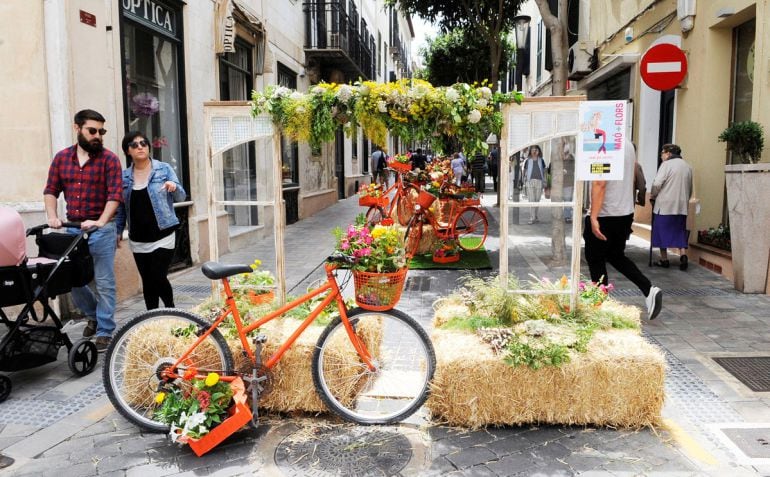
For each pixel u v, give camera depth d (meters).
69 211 4.86
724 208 8.41
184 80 8.56
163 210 4.86
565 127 3.99
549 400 3.51
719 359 4.61
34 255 5.64
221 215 9.37
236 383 3.47
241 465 3.20
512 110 4.00
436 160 10.79
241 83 11.34
